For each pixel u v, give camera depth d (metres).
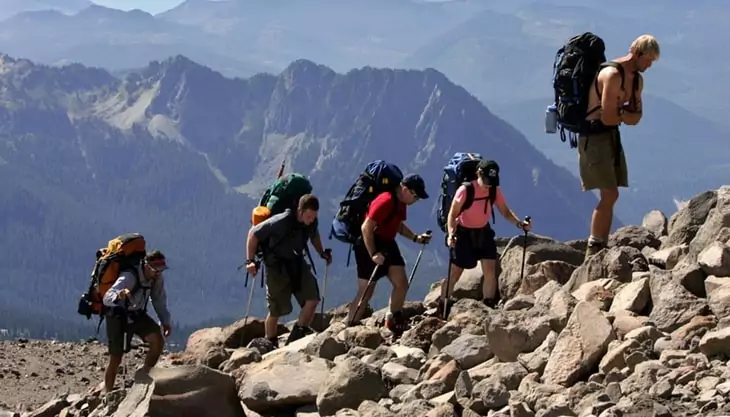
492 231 12.98
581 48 11.99
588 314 8.91
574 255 13.77
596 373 8.49
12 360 19.28
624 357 8.30
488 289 12.93
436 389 9.09
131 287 11.96
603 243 12.49
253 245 13.27
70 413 12.55
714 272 9.55
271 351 12.65
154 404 9.50
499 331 9.70
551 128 12.44
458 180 12.97
